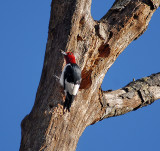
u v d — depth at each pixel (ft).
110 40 49.08
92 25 48.06
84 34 47.55
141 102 50.80
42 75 47.32
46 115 41.55
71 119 42.57
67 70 43.52
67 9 47.34
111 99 48.39
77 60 46.73
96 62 48.39
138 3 51.62
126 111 49.88
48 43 48.80
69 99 42.06
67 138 41.52
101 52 49.62
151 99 51.47
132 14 50.49
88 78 47.09
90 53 48.19
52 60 46.47
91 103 45.60
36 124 41.83
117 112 48.85
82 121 44.27
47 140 40.34
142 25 51.49
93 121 47.55
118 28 49.62
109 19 51.01
